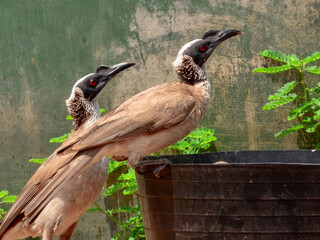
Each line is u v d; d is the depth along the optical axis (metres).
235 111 7.60
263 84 7.51
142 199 4.93
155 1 7.91
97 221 8.20
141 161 4.90
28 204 5.51
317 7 7.34
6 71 8.69
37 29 8.53
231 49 7.60
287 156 5.57
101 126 4.81
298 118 7.41
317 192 3.97
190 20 7.76
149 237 4.89
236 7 7.58
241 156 5.69
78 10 8.31
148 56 7.95
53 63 8.46
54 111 8.46
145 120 4.86
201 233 4.35
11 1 8.64
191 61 5.64
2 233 5.70
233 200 4.19
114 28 8.12
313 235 4.03
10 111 8.68
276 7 7.46
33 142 8.58
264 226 4.11
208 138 7.32
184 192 4.40
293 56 7.21
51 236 5.60
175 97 5.06
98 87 6.46
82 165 4.78
